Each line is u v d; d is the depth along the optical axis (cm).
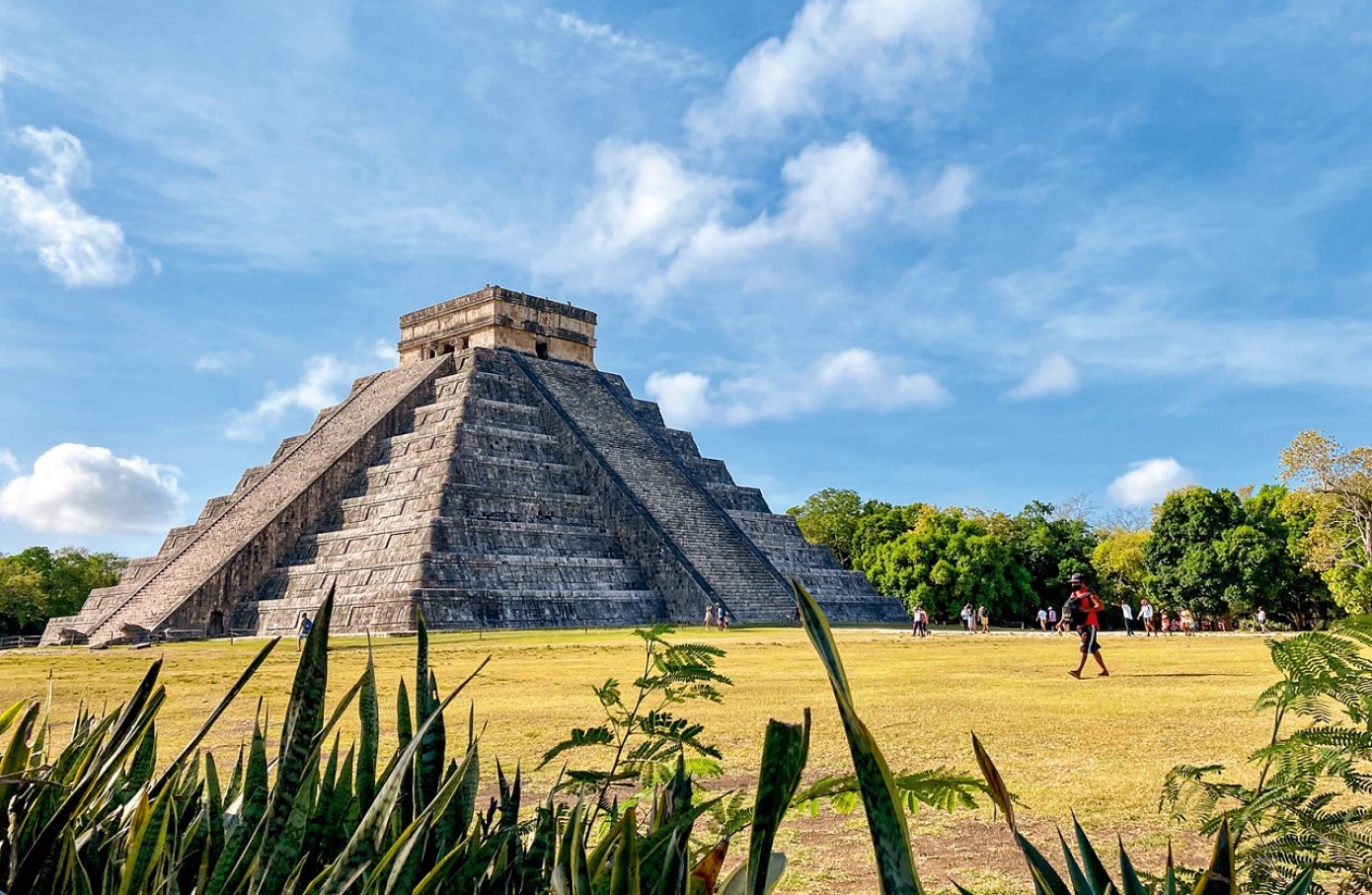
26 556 9075
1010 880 706
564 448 6494
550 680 2252
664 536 5916
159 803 267
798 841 831
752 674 2323
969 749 1189
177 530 7475
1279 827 373
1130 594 8038
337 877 224
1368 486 4747
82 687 2198
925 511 8438
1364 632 362
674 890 254
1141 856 753
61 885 258
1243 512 6625
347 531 5794
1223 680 2003
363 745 296
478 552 5400
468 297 7400
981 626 6644
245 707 1730
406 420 6650
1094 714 1479
